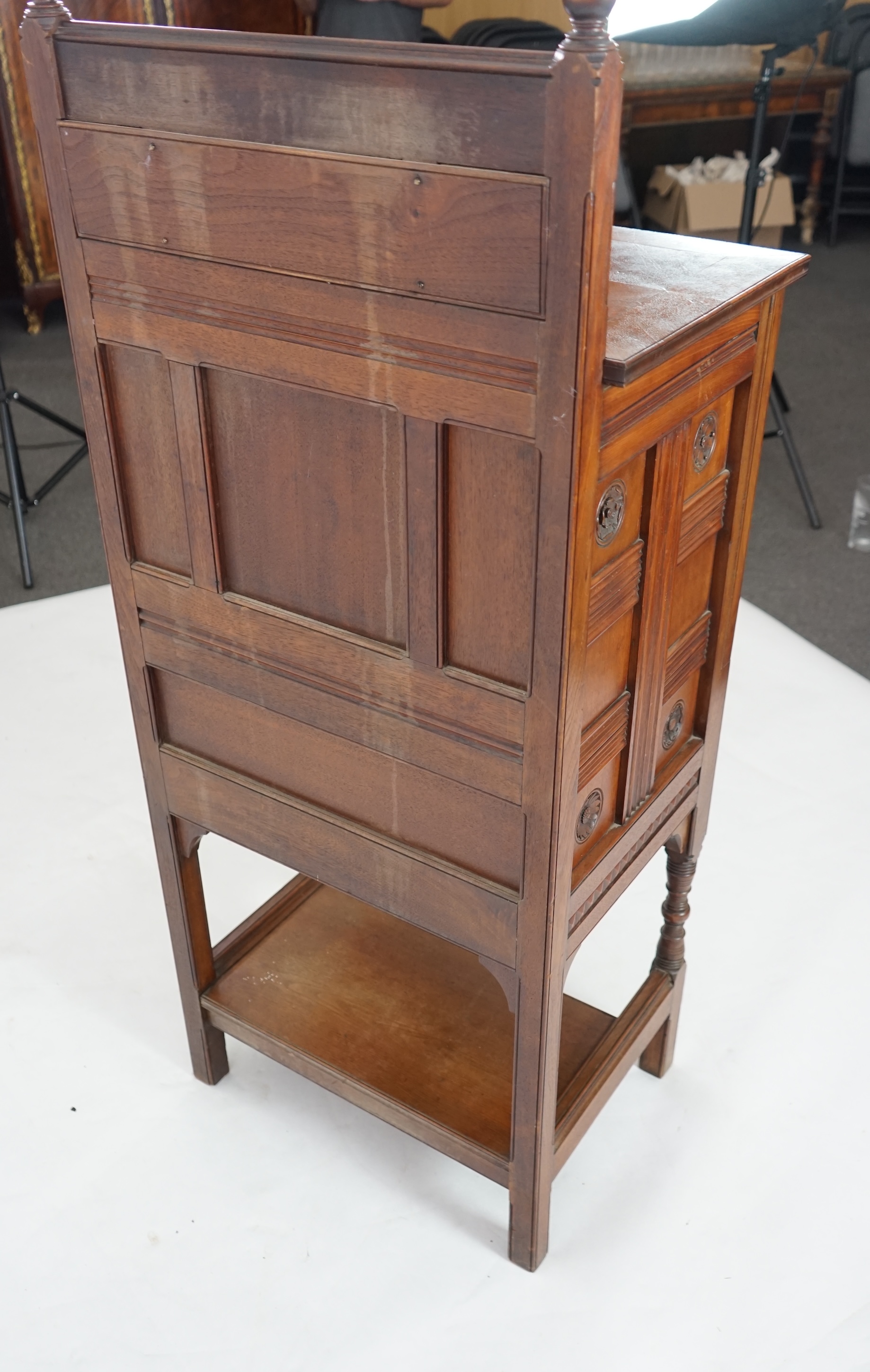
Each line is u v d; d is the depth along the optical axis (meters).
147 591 1.37
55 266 4.66
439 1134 1.52
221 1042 1.81
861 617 3.10
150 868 2.25
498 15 5.05
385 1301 1.52
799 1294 1.52
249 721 1.38
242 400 1.16
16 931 2.11
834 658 2.92
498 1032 1.68
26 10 1.05
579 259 0.86
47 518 3.56
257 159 0.99
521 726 1.13
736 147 5.91
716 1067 1.85
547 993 1.29
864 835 2.31
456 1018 1.70
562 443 0.95
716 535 1.36
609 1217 1.62
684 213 5.17
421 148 0.90
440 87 0.86
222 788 1.47
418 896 1.35
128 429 1.26
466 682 1.15
